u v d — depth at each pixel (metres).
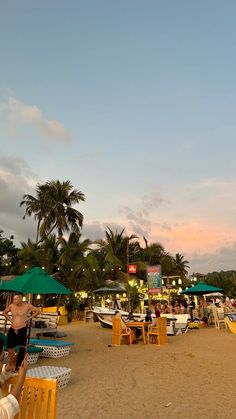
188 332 18.20
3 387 2.52
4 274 37.28
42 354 10.76
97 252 42.00
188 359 10.12
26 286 10.08
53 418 2.49
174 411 5.51
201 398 6.19
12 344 7.85
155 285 22.75
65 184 42.66
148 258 46.12
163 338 14.02
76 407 5.71
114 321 14.19
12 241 38.38
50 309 23.06
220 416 5.26
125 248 42.19
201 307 25.88
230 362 9.51
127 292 29.25
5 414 1.95
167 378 7.76
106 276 33.72
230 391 6.60
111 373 8.34
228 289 57.06
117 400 6.10
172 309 23.27
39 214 41.28
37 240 38.16
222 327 19.78
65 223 41.25
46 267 32.59
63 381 6.98
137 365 9.34
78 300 29.72
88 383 7.34
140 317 18.50
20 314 8.19
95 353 11.60
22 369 2.29
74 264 32.12
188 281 44.94
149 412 5.46
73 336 16.97
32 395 2.62
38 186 42.38
